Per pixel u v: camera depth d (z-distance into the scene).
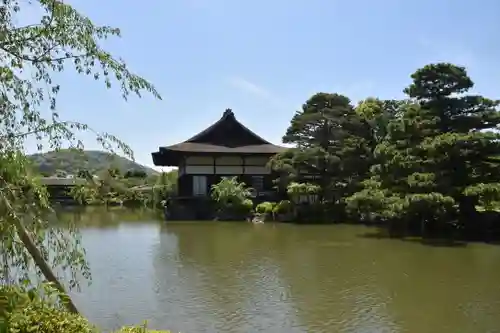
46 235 4.91
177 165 44.91
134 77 5.04
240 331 8.71
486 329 8.84
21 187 4.73
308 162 33.22
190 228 28.19
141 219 35.22
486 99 25.39
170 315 9.66
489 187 21.22
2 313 3.84
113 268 14.70
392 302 10.66
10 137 4.60
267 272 14.16
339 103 35.25
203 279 13.08
